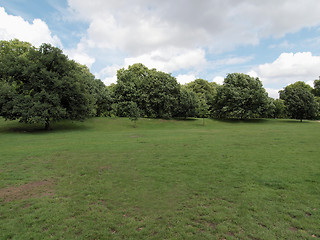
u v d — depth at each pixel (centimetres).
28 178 814
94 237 452
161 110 4756
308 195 631
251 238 438
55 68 2839
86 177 831
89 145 1515
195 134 2264
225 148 1358
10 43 4122
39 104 2522
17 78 2736
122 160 1080
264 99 4341
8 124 3162
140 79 5250
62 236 455
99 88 4588
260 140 1672
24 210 566
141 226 493
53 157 1138
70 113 2988
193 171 888
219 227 479
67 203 607
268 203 589
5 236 450
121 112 4747
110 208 583
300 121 4569
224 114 4938
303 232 455
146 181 783
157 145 1510
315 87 6397
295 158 1055
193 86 6631
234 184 736
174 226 489
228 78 5019
